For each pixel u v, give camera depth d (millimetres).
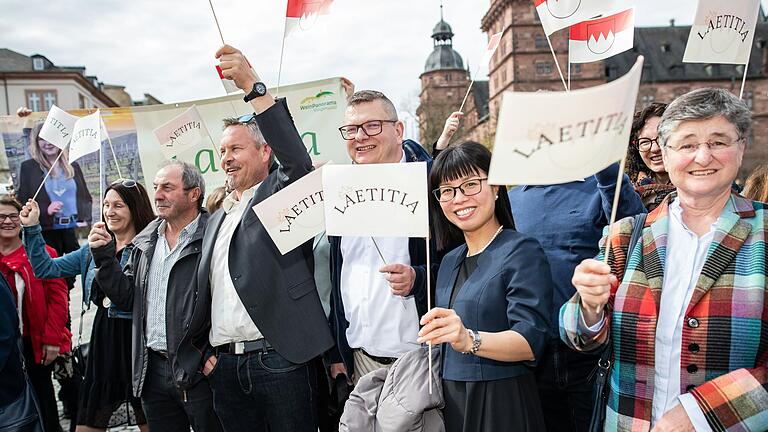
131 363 4113
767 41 70875
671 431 1820
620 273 2111
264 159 3459
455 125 4031
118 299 3791
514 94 1599
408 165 2383
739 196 2012
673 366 1938
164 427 3734
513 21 62656
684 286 1960
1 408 3381
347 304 3197
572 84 63688
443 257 2768
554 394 3242
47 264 4199
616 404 2066
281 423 3176
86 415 4047
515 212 3416
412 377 2465
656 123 3262
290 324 3127
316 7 3064
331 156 5906
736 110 1860
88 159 6602
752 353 1812
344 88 5762
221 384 3285
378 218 2428
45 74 62406
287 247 2893
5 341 3326
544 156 1652
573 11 3371
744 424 1765
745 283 1832
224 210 3502
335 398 3521
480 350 2107
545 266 2342
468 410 2291
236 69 2938
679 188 1991
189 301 3422
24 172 6582
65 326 4516
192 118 4547
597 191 3146
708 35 3115
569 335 2037
